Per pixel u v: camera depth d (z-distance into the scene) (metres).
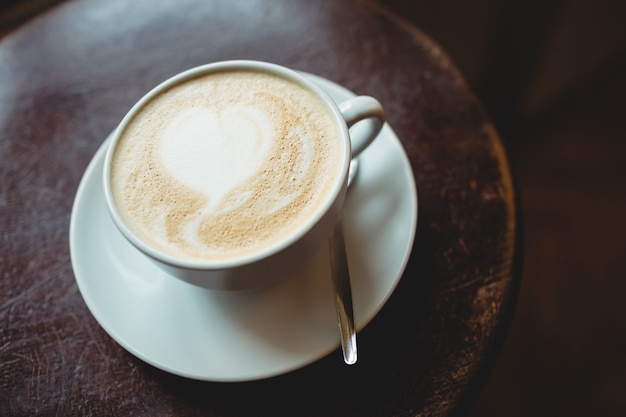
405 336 0.31
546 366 0.60
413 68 0.39
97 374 0.31
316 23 0.41
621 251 0.68
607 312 0.63
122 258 0.31
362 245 0.31
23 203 0.35
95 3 0.43
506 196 0.34
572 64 0.78
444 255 0.33
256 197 0.29
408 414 0.29
